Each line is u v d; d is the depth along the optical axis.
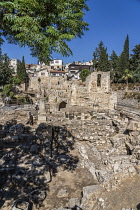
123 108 30.17
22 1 4.50
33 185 8.21
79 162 10.47
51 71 77.12
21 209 6.14
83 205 6.55
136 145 10.74
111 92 29.84
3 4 4.42
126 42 66.81
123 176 7.87
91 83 30.08
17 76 66.94
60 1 4.94
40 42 4.76
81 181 8.68
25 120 17.86
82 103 30.39
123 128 14.58
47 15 5.08
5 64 54.31
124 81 62.00
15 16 4.57
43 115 16.83
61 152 11.72
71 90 30.16
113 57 73.44
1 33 5.55
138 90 49.56
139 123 13.09
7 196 7.36
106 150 12.61
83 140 14.29
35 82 69.50
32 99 46.25
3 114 20.09
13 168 8.95
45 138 12.06
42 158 10.34
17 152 10.91
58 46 5.02
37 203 6.98
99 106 29.95
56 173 9.37
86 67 78.69
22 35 4.66
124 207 5.91
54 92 35.31
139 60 60.06
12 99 37.19
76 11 5.70
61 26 5.48
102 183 7.63
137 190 6.80
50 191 7.88
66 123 15.34
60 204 7.06
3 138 12.70
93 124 15.70
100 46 71.50
